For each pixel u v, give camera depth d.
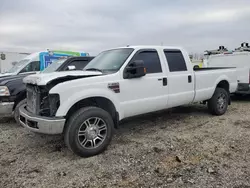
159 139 4.80
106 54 5.40
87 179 3.30
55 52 11.69
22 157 4.09
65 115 3.81
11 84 6.02
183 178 3.25
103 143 4.15
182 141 4.64
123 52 5.03
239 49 9.73
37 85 3.96
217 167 3.53
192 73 5.85
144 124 5.97
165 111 7.36
